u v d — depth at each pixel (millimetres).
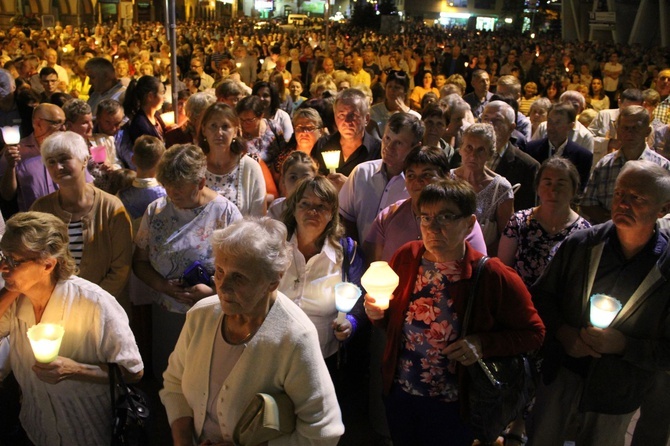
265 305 2279
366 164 4289
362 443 3836
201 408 2344
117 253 3557
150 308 4316
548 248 3604
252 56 15672
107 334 2670
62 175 3336
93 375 2660
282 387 2301
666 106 7715
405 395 2979
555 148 5754
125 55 15047
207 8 69250
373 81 13242
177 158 3426
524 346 2764
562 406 3195
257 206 4355
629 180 2777
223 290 2160
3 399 3082
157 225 3582
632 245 2883
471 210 2736
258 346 2254
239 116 5414
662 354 2820
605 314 2738
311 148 5305
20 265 2473
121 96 7199
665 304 2834
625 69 21047
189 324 2391
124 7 39781
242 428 2213
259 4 81062
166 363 3828
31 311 2674
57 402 2719
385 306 2834
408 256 2967
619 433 3152
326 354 3385
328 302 3320
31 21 33125
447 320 2830
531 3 73438
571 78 15570
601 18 28250
